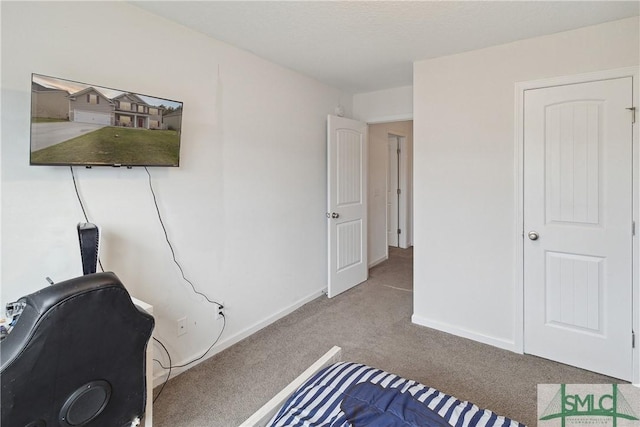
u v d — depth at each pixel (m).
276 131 3.02
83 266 1.63
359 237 4.11
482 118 2.61
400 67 3.06
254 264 2.86
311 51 2.67
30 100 1.58
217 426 1.81
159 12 2.04
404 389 1.26
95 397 1.13
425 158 2.89
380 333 2.87
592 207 2.24
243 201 2.73
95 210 1.84
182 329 2.31
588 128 2.22
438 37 2.38
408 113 3.74
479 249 2.68
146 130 1.93
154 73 2.08
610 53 2.14
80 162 1.68
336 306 3.46
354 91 3.95
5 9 1.51
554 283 2.39
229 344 2.66
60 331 1.00
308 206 3.47
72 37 1.72
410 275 4.52
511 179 2.51
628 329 2.17
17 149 1.57
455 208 2.77
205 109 2.39
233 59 2.58
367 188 4.40
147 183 2.07
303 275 3.46
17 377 0.95
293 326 3.01
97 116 1.72
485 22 2.15
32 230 1.63
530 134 2.42
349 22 2.17
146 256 2.09
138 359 1.24
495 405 1.96
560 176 2.33
